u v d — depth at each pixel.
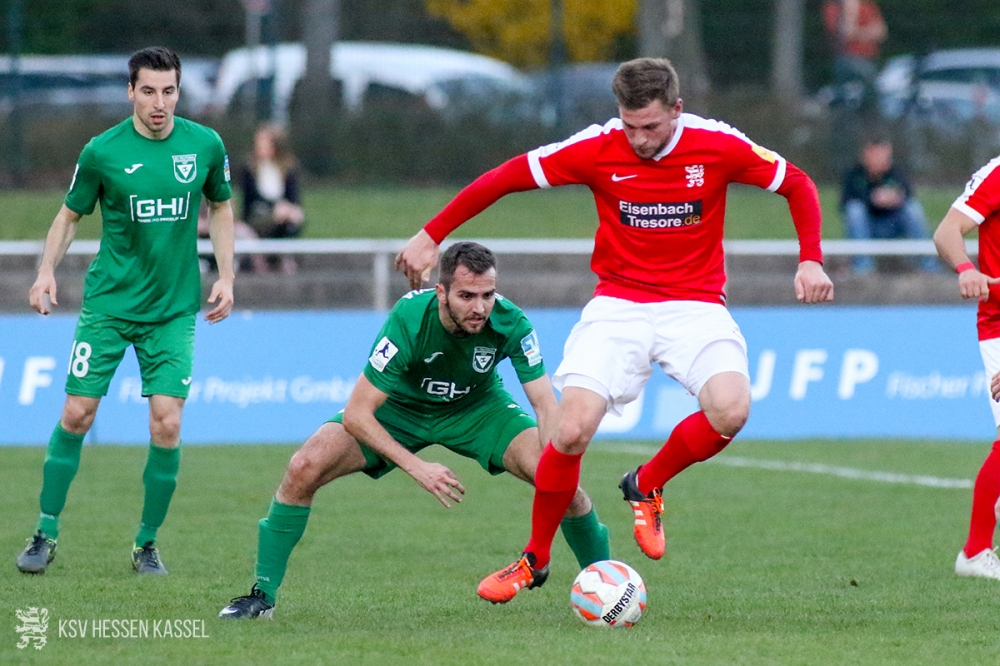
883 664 16.83
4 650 17.30
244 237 50.22
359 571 23.75
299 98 71.44
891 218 54.34
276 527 19.61
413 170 67.69
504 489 33.50
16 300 49.38
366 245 43.06
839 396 43.19
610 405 20.44
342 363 41.94
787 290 52.38
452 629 19.02
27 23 82.38
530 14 103.69
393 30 102.25
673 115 19.27
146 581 22.47
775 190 20.23
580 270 56.31
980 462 38.09
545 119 68.00
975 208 22.70
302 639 18.11
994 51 82.50
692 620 19.84
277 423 41.31
